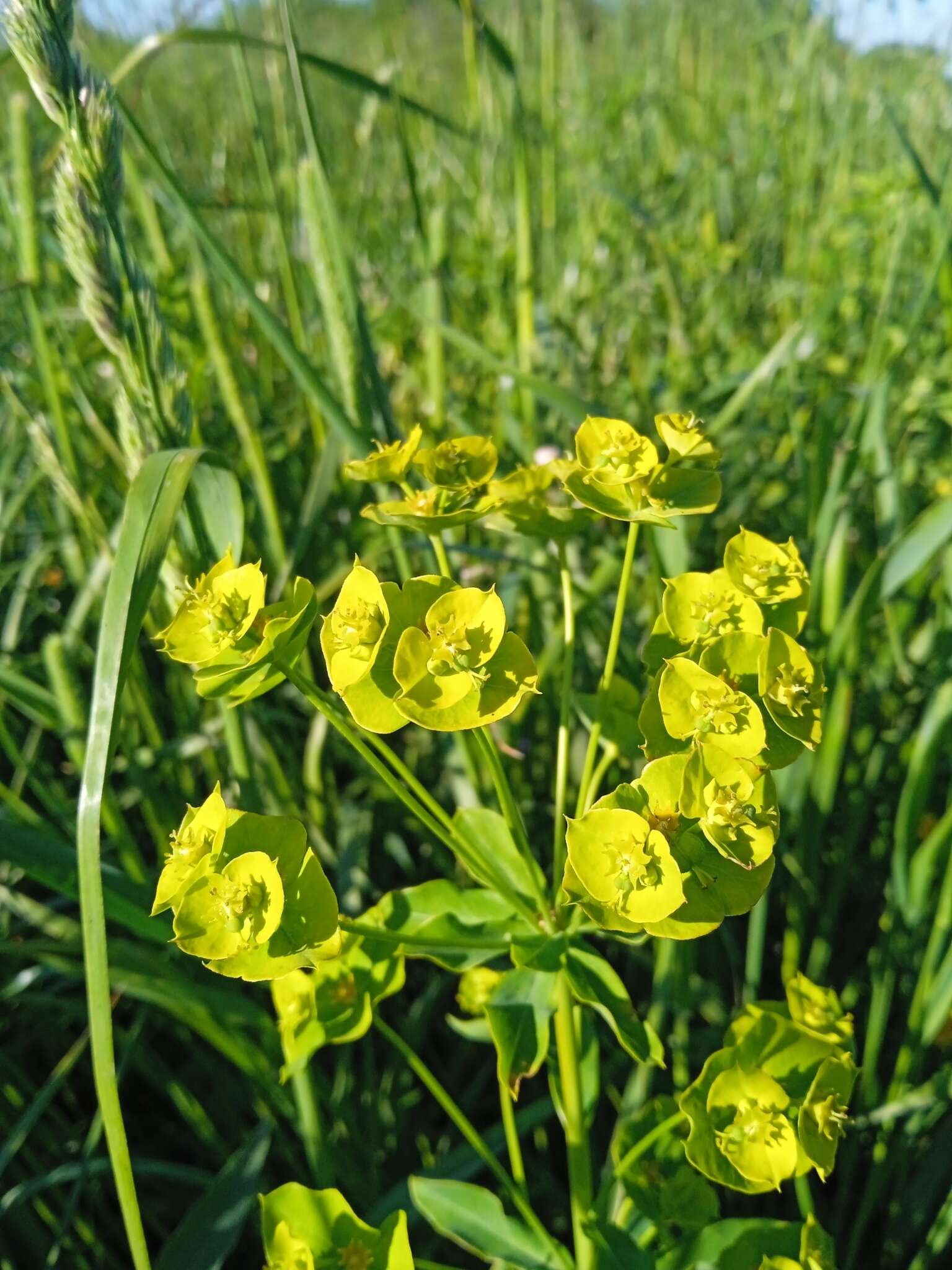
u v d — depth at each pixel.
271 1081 0.17
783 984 0.22
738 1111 0.13
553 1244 0.14
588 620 0.22
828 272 0.40
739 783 0.12
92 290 0.15
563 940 0.13
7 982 0.21
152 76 0.54
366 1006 0.14
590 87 0.53
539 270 0.36
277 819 0.12
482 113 0.34
